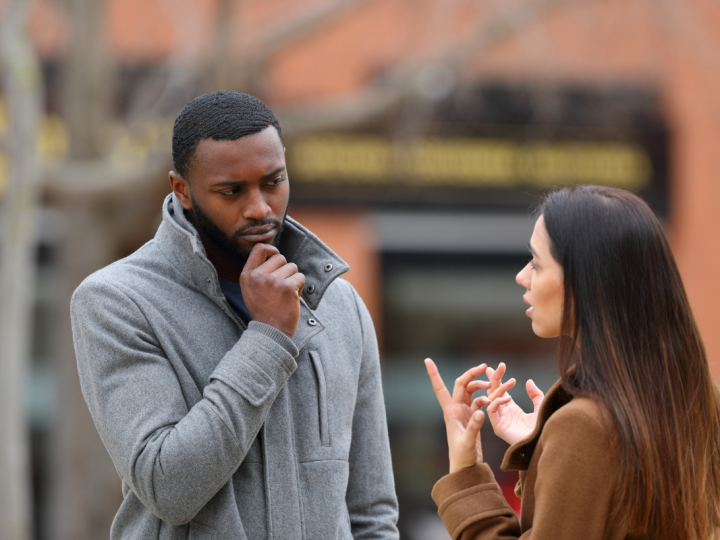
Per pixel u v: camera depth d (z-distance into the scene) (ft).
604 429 18.29
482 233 91.45
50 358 82.94
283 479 19.63
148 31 80.69
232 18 61.72
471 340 92.89
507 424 23.03
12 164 52.37
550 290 20.04
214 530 19.06
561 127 90.33
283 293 18.80
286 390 20.10
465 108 88.38
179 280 20.07
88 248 63.52
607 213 19.45
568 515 18.13
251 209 18.66
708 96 90.79
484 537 20.04
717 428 20.12
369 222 90.02
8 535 50.55
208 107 18.72
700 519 18.93
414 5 74.49
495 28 65.98
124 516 20.20
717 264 93.50
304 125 65.21
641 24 80.89
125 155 66.33
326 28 67.36
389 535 22.02
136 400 18.69
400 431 91.45
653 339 19.06
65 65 66.39
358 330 22.13
